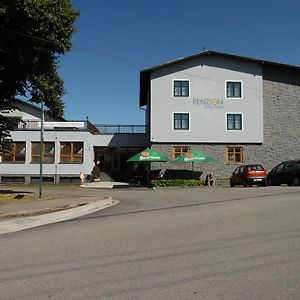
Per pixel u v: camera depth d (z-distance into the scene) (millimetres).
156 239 9234
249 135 38688
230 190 24234
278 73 39562
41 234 10609
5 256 8008
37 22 18938
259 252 7621
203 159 35500
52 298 5367
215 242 8648
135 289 5656
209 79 38875
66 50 20781
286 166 28141
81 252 8156
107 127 45062
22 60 19969
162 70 38719
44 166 40625
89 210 16281
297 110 39375
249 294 5352
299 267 6559
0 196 20625
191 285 5773
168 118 38438
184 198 19812
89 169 41375
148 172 37594
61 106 22828
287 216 11922
